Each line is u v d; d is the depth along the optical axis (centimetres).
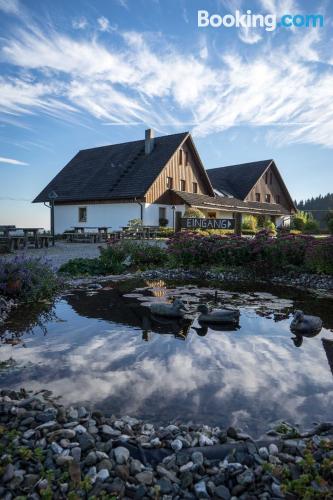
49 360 355
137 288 729
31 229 1545
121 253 1055
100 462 206
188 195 2592
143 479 196
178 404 272
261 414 259
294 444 222
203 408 267
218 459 212
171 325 475
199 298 634
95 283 787
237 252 934
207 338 423
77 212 2683
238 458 211
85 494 186
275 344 403
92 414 254
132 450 218
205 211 2728
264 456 214
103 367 339
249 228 2673
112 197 2428
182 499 186
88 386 300
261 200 3475
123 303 596
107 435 230
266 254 897
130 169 2597
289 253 908
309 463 204
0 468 198
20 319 502
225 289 728
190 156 2786
